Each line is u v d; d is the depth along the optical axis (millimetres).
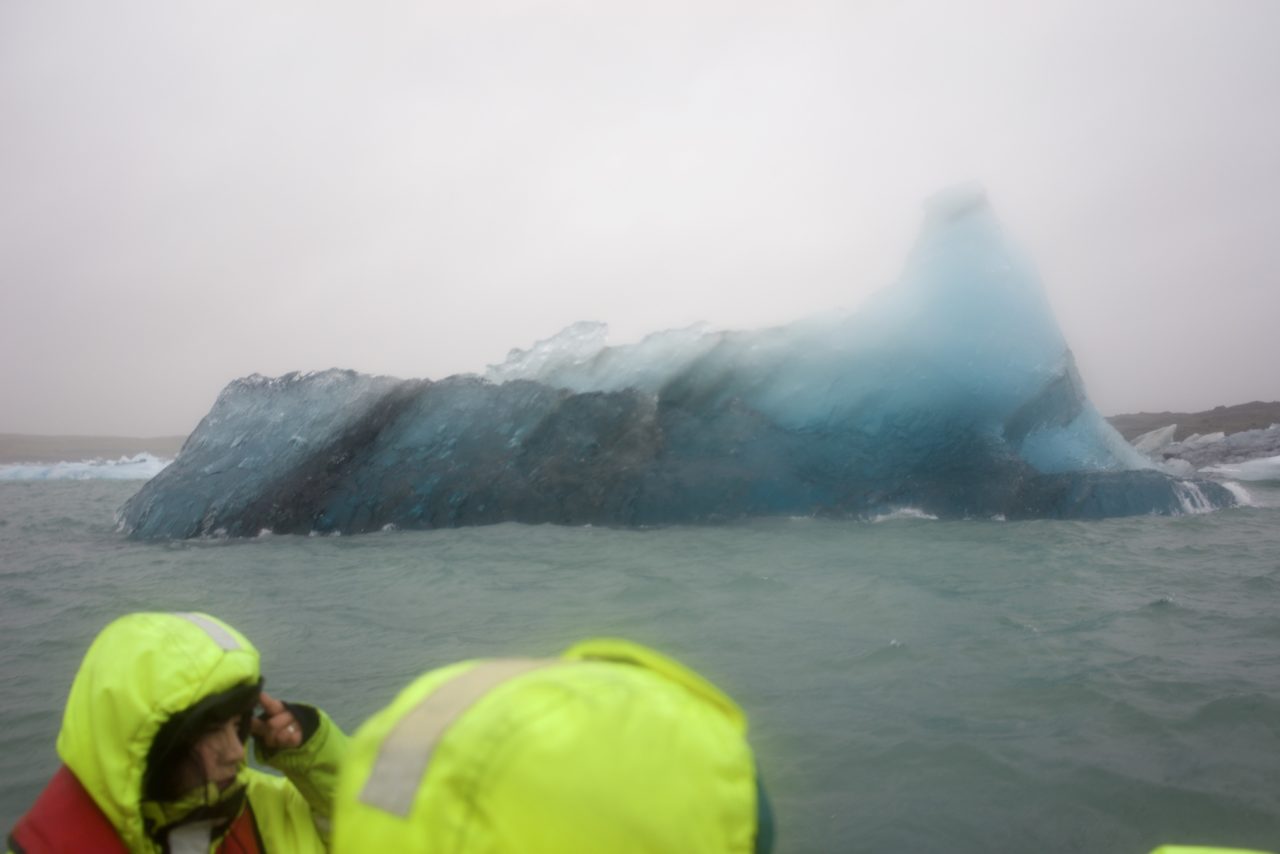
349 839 870
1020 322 12852
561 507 12008
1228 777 3479
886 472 12031
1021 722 4098
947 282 13172
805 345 13297
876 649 5312
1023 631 5641
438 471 12758
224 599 7715
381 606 7137
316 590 7984
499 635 6062
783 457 12273
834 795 3453
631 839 811
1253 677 4609
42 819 1892
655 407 12875
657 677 965
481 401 13398
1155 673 4715
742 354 13328
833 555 8703
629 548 9641
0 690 5176
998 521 11094
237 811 2041
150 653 1804
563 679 912
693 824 839
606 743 844
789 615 6246
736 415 12898
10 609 7723
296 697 4785
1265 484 16359
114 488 26578
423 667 5316
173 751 1824
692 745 875
